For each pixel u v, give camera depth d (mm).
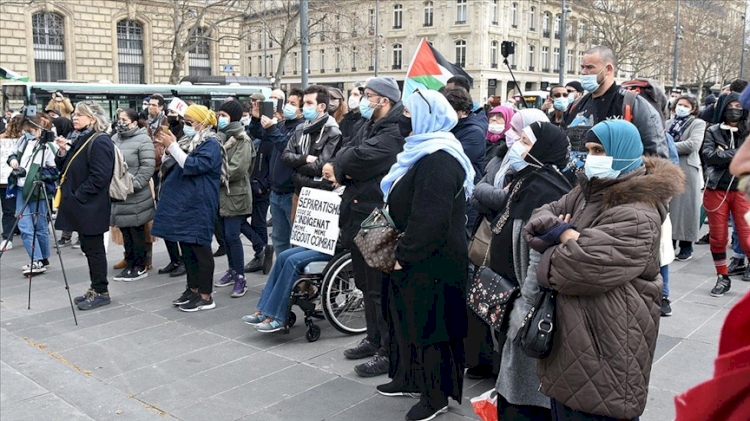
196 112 5715
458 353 3723
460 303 3617
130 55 34344
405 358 3732
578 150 3809
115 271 7520
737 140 5773
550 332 2592
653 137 4090
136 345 5141
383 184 3689
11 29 30172
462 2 47844
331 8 29234
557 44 54969
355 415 3873
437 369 3619
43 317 5883
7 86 17672
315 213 5090
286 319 5000
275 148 6422
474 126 4730
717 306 5660
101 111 6316
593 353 2504
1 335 5402
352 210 4535
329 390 4238
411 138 3514
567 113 4566
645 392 2562
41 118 7746
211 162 5641
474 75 47906
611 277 2432
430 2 49312
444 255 3516
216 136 5824
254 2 34562
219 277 7145
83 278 7258
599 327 2502
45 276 7391
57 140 6004
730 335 1445
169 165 5742
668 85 50312
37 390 4324
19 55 30531
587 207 2646
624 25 38688
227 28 35688
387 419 3816
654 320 2562
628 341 2488
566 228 2559
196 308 5957
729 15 48406
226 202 6289
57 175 7438
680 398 1512
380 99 4590
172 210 5703
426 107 3492
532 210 3135
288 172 6148
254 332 5387
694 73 47094
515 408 3166
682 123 7074
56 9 31375
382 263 3578
